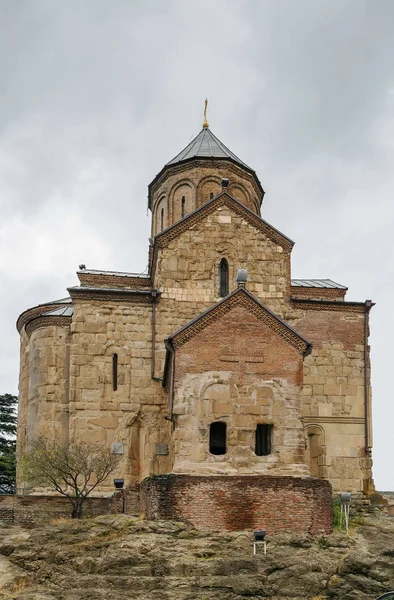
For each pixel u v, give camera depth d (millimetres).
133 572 29188
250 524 32375
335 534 32781
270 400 34781
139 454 41375
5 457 59406
